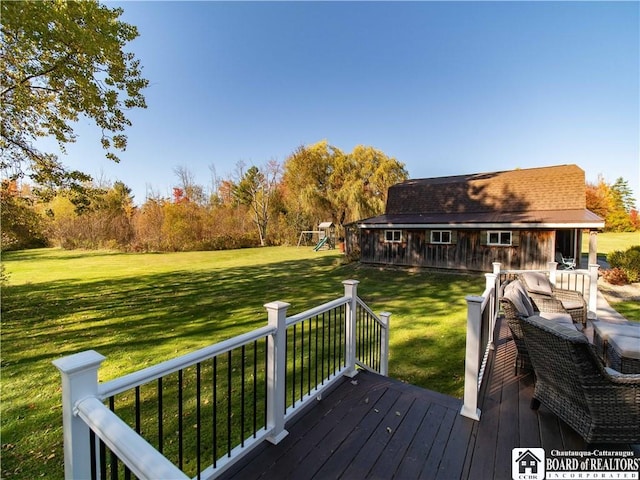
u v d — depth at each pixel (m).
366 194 21.92
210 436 2.75
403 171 23.52
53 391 3.68
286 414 2.47
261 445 2.20
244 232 27.23
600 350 3.53
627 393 2.07
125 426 0.97
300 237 25.17
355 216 21.22
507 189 12.98
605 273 9.49
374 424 2.48
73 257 18.91
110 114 7.87
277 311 2.25
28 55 6.25
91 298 8.66
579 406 2.23
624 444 2.20
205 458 2.45
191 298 8.61
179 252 21.80
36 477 2.30
